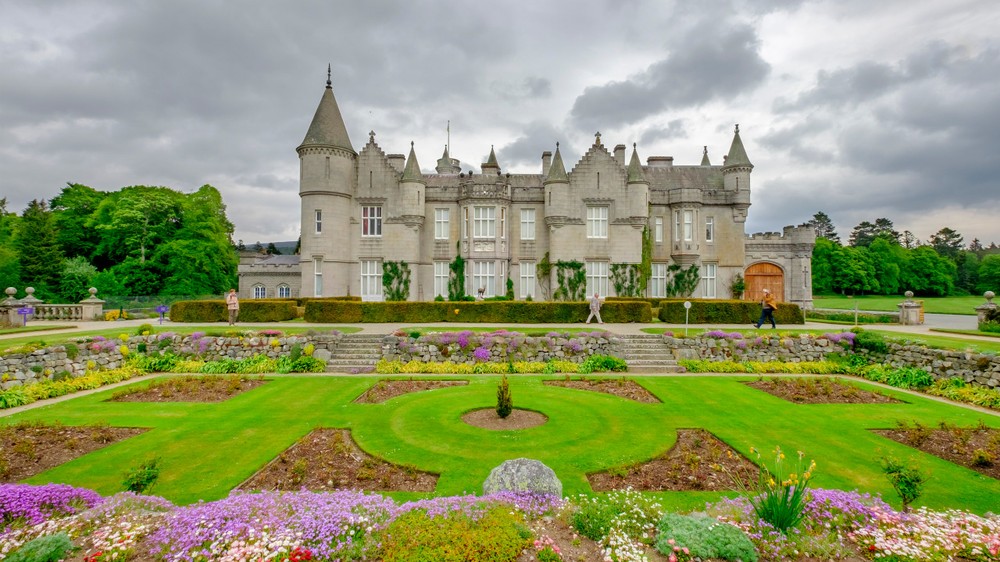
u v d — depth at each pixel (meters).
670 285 39.84
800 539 6.09
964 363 16.69
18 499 6.82
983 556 5.98
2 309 26.55
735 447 10.83
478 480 8.95
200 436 11.52
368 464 9.72
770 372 20.27
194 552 5.68
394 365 20.25
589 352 21.61
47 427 11.97
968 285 85.31
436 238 39.00
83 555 5.79
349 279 38.16
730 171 40.75
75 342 18.56
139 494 7.47
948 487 8.82
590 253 37.88
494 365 20.44
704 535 5.86
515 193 39.09
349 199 38.12
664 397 15.44
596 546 6.03
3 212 65.50
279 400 14.97
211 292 55.22
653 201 40.22
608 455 10.17
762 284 41.62
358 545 5.84
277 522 6.25
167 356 20.56
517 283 38.81
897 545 6.02
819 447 10.88
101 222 52.28
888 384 17.92
